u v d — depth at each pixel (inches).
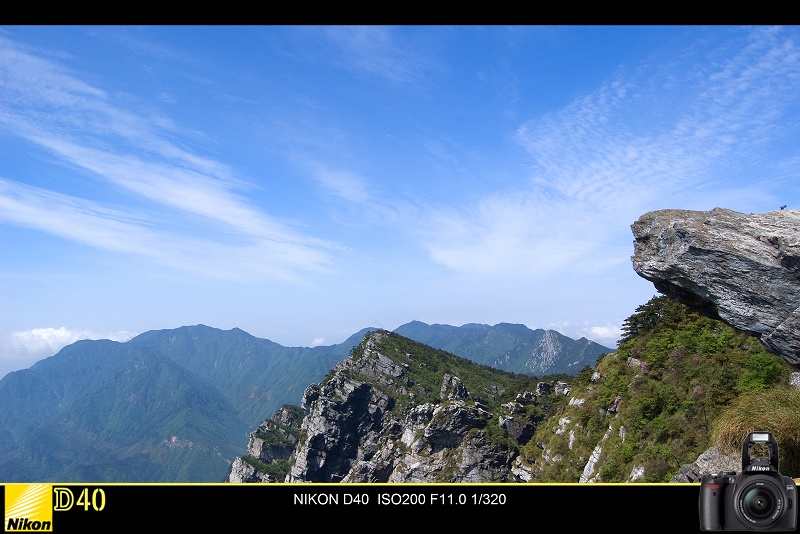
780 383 949.2
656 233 643.5
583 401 2224.4
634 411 1423.5
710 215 621.9
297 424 6732.3
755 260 564.1
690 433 1142.3
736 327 587.5
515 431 4082.2
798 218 569.0
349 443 5541.3
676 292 647.8
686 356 1405.0
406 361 6387.8
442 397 5629.9
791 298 548.7
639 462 1235.2
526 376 6781.5
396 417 5492.1
